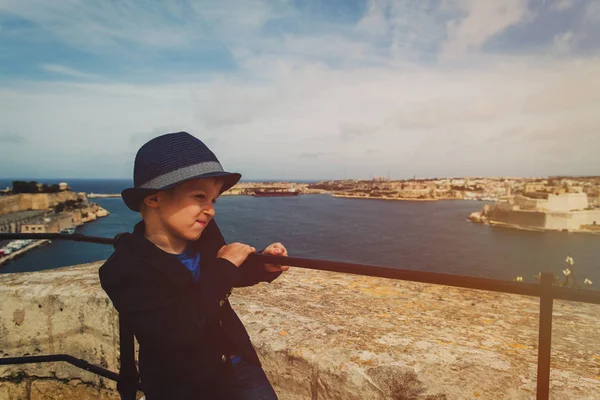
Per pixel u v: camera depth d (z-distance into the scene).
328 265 0.99
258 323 1.95
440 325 1.99
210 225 1.18
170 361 0.96
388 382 1.44
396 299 2.45
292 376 1.64
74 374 2.24
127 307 0.92
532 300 2.50
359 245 77.44
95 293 2.15
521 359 1.61
